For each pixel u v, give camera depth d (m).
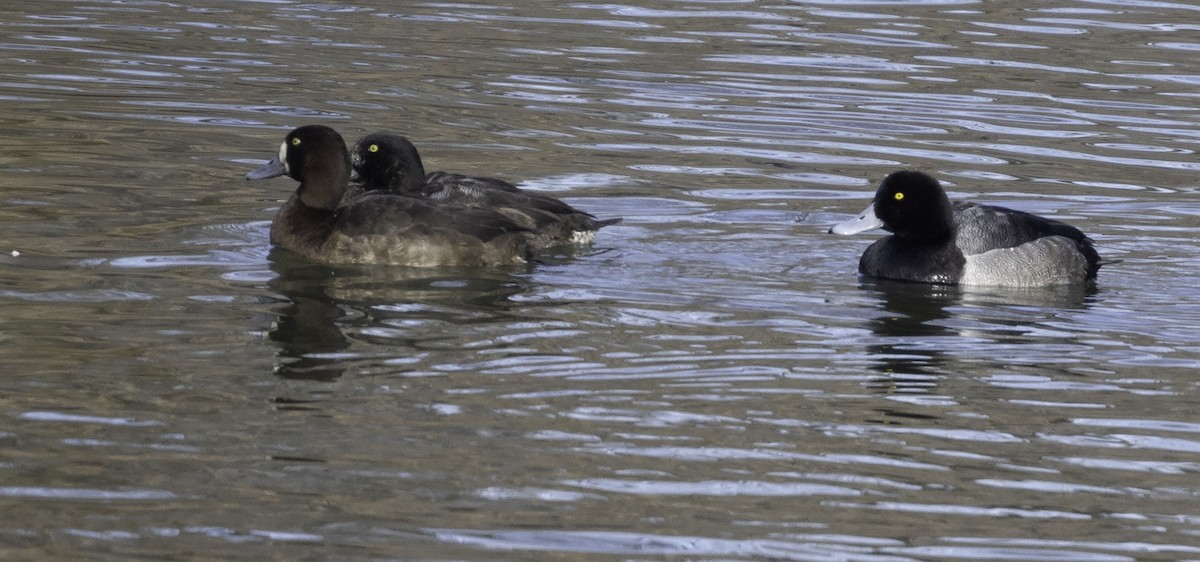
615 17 27.34
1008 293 14.00
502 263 14.26
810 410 10.59
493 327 12.23
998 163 18.91
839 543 8.50
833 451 9.84
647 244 15.14
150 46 24.05
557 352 11.64
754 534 8.57
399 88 22.02
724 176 18.00
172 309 12.50
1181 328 12.88
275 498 8.88
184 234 14.96
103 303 12.59
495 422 10.14
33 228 14.84
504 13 27.58
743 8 28.11
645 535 8.52
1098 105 21.91
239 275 13.67
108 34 24.80
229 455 9.45
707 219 16.19
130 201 16.08
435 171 16.89
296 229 14.64
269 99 21.06
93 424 9.90
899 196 14.31
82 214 15.45
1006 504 9.09
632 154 18.92
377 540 8.38
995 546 8.51
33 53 23.16
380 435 9.85
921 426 10.34
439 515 8.70
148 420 9.99
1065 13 28.00
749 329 12.48
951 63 24.19
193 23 26.00
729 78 23.05
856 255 15.16
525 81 22.64
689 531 8.59
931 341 12.33
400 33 25.77
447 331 12.09
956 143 19.81
